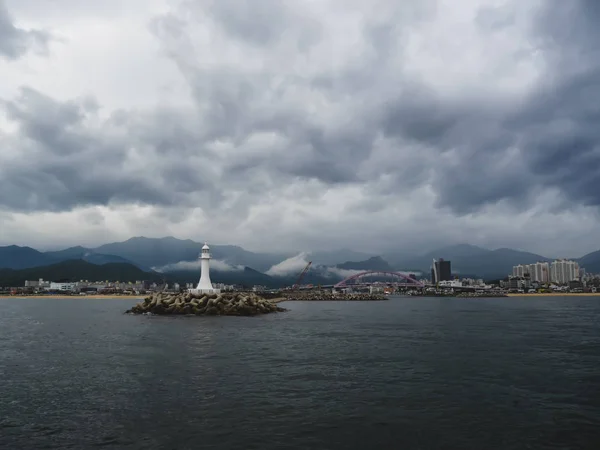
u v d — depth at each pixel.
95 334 52.81
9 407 20.44
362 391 23.42
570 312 106.00
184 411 19.72
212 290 99.75
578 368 29.80
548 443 16.08
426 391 23.47
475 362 32.16
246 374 27.80
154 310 94.00
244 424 17.97
